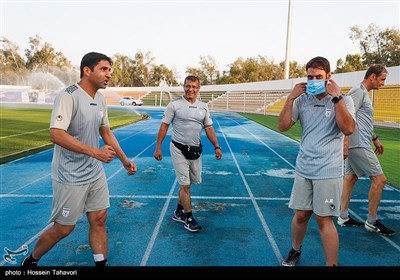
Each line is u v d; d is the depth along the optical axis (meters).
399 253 3.57
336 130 2.95
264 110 34.38
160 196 5.59
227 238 3.93
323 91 2.86
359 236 3.99
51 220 2.91
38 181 6.43
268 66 75.12
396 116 19.70
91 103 2.88
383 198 5.51
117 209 4.91
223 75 77.81
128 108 42.47
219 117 27.12
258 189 6.07
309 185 3.05
